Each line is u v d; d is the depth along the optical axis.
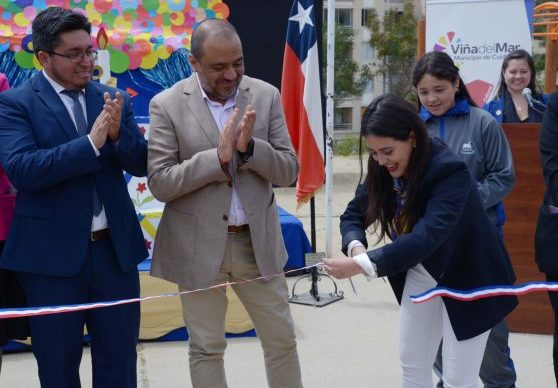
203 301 2.96
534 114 4.85
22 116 2.75
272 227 3.01
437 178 2.42
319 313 5.03
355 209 2.84
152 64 5.38
